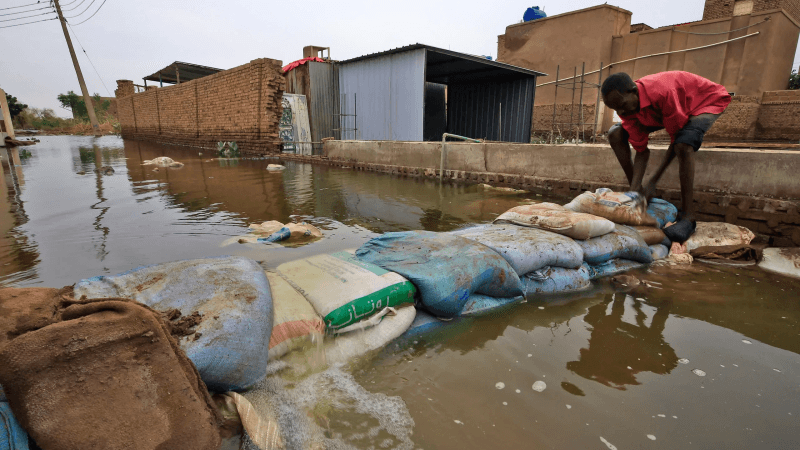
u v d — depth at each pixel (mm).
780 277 2971
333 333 1863
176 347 1274
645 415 1516
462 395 1623
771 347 2018
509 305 2482
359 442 1364
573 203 3500
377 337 1963
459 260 2322
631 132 3639
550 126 14953
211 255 3045
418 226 4082
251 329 1534
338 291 1979
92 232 3652
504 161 6668
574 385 1693
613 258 3021
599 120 13898
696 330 2180
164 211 4602
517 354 1929
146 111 22859
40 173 7887
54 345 1081
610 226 2984
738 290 2721
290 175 8234
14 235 3525
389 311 2055
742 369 1825
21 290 1459
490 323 2244
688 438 1402
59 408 1039
